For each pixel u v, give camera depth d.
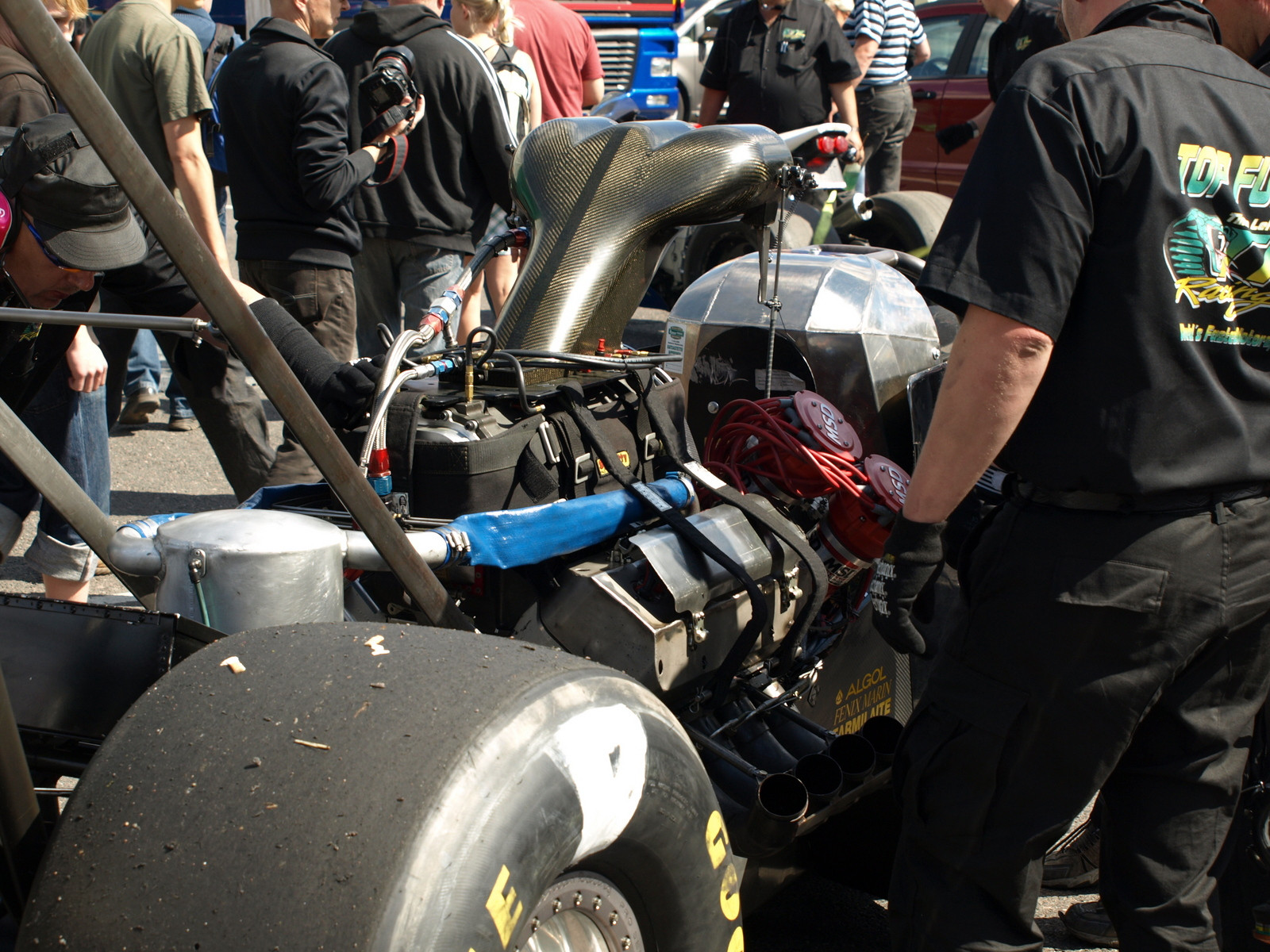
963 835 1.76
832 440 2.38
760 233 2.64
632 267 2.47
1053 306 1.55
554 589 2.04
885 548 1.79
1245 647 1.73
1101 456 1.61
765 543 2.19
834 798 2.05
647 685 1.93
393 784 1.20
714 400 3.01
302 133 3.74
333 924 1.12
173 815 1.20
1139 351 1.58
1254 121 1.63
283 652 1.37
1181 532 1.62
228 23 10.66
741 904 2.20
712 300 2.98
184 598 1.62
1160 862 1.78
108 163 1.18
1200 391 1.60
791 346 2.85
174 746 1.26
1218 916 2.24
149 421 5.73
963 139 6.04
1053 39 5.04
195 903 1.15
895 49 7.90
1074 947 2.45
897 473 2.44
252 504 2.08
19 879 1.30
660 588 2.00
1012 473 1.77
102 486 3.13
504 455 2.03
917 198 5.17
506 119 4.63
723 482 2.29
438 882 1.15
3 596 1.55
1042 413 1.66
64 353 2.46
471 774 1.22
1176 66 1.62
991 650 1.72
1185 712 1.74
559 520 1.96
